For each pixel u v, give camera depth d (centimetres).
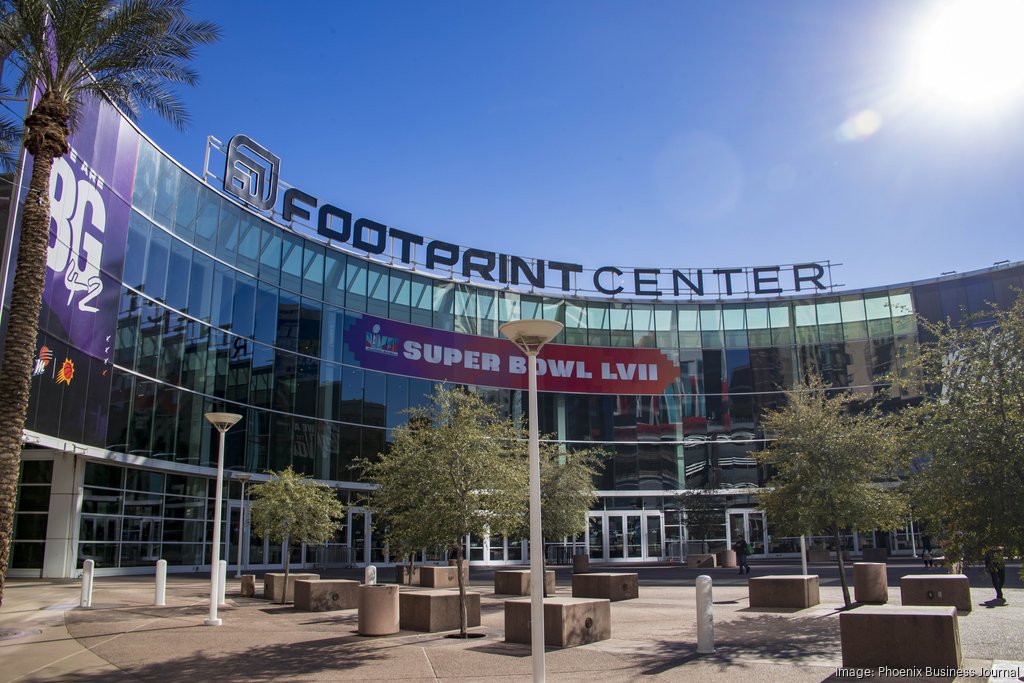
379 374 3978
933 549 3266
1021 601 1855
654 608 1944
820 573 3091
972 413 1105
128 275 2733
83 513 2628
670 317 4791
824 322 4731
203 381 3145
